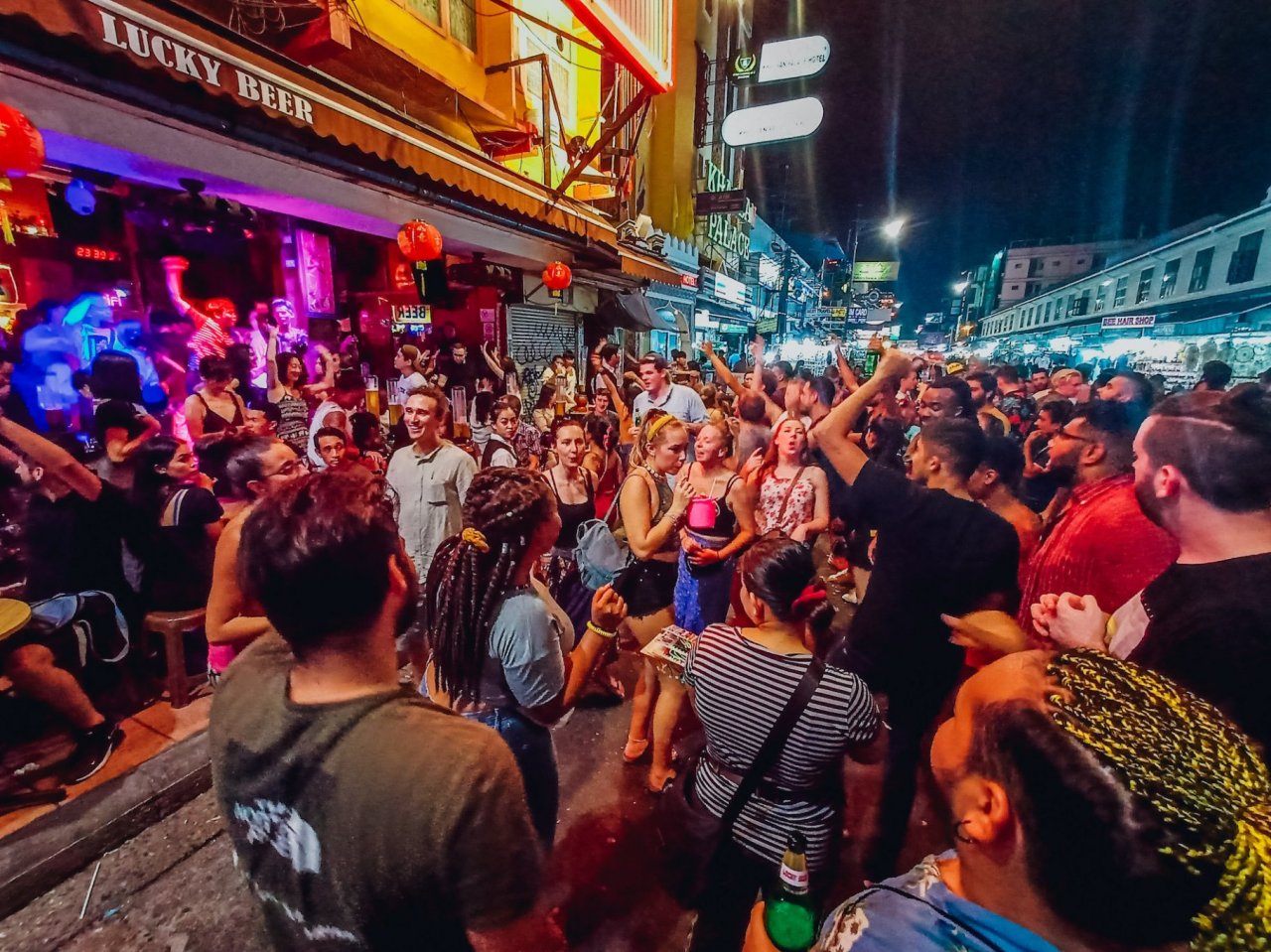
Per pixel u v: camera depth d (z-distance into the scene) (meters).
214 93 2.93
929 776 2.45
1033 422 4.93
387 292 6.48
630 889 2.10
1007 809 0.64
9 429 2.39
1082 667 0.69
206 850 2.22
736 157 23.80
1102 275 22.95
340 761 0.76
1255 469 1.19
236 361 5.19
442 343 7.46
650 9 5.15
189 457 3.01
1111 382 2.59
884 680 2.17
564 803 2.51
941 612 1.99
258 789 0.81
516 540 1.46
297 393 5.28
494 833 0.77
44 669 2.36
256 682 0.88
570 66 9.23
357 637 0.83
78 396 4.20
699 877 1.62
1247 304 12.80
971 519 1.92
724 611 2.67
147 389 4.61
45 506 2.61
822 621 2.31
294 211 5.15
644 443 3.62
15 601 2.38
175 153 3.34
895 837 2.23
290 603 0.78
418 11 6.16
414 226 4.78
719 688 1.48
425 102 6.30
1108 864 0.54
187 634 3.30
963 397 3.65
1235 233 13.85
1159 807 0.54
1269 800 0.56
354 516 0.81
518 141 7.16
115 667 2.83
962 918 0.67
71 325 4.22
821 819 1.47
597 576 2.78
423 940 0.79
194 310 4.92
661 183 15.71
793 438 3.25
